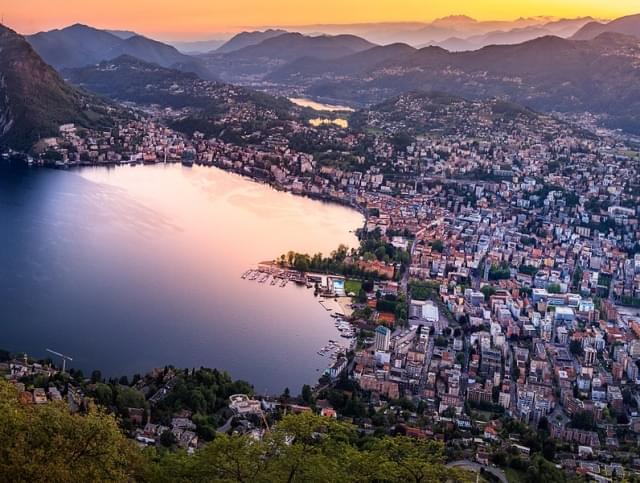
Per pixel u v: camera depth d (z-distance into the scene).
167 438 190.00
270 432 124.44
